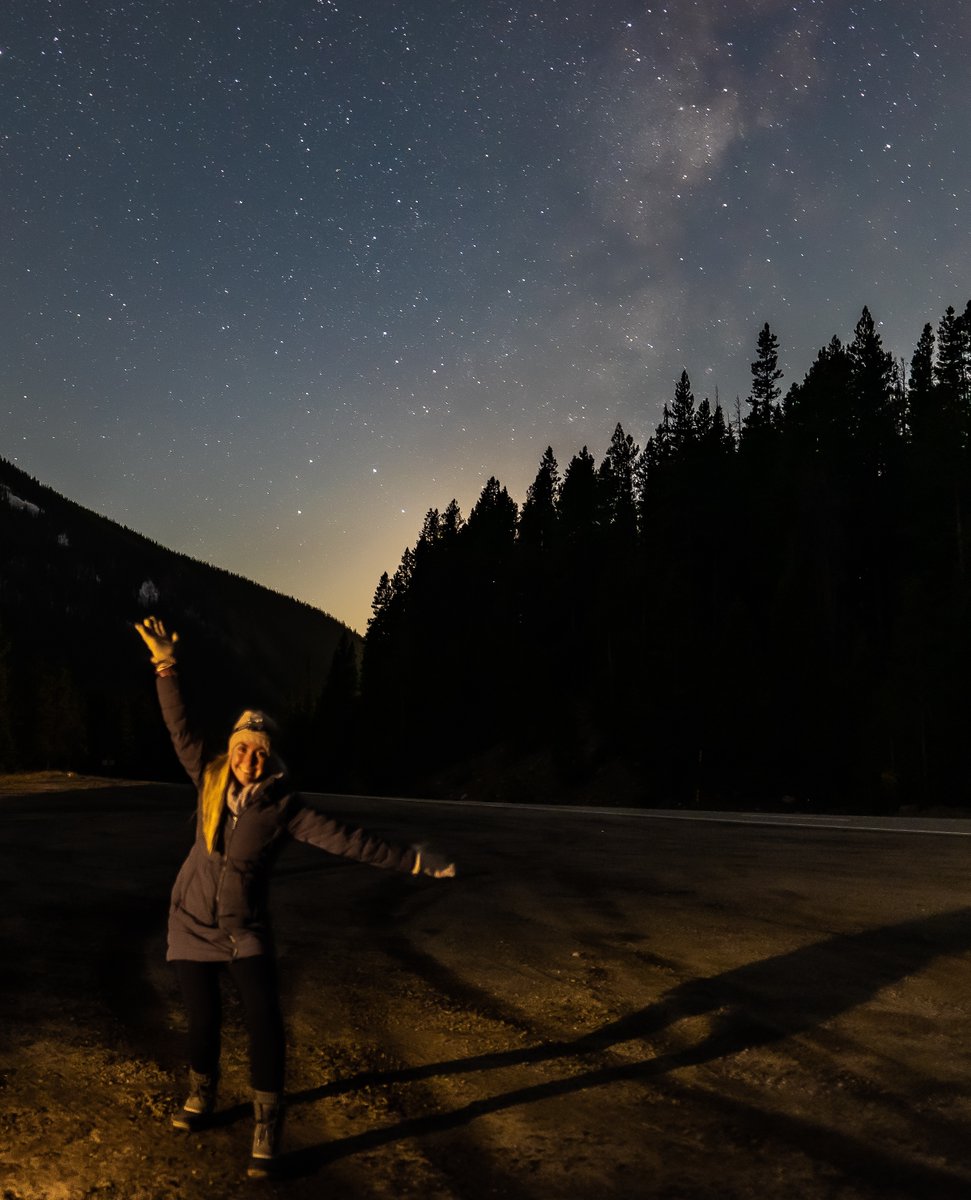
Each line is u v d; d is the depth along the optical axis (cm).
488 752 7394
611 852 1400
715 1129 440
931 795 3881
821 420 6844
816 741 4584
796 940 796
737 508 6856
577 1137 432
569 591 7894
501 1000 635
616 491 8250
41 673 13012
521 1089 486
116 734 15300
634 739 5328
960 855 1288
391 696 8862
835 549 5897
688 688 5053
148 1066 513
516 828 1814
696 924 864
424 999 637
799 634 4812
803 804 4416
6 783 3688
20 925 849
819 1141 427
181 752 445
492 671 7975
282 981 677
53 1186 384
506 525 10075
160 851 1388
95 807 2277
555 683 7075
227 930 422
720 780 4859
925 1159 409
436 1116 455
